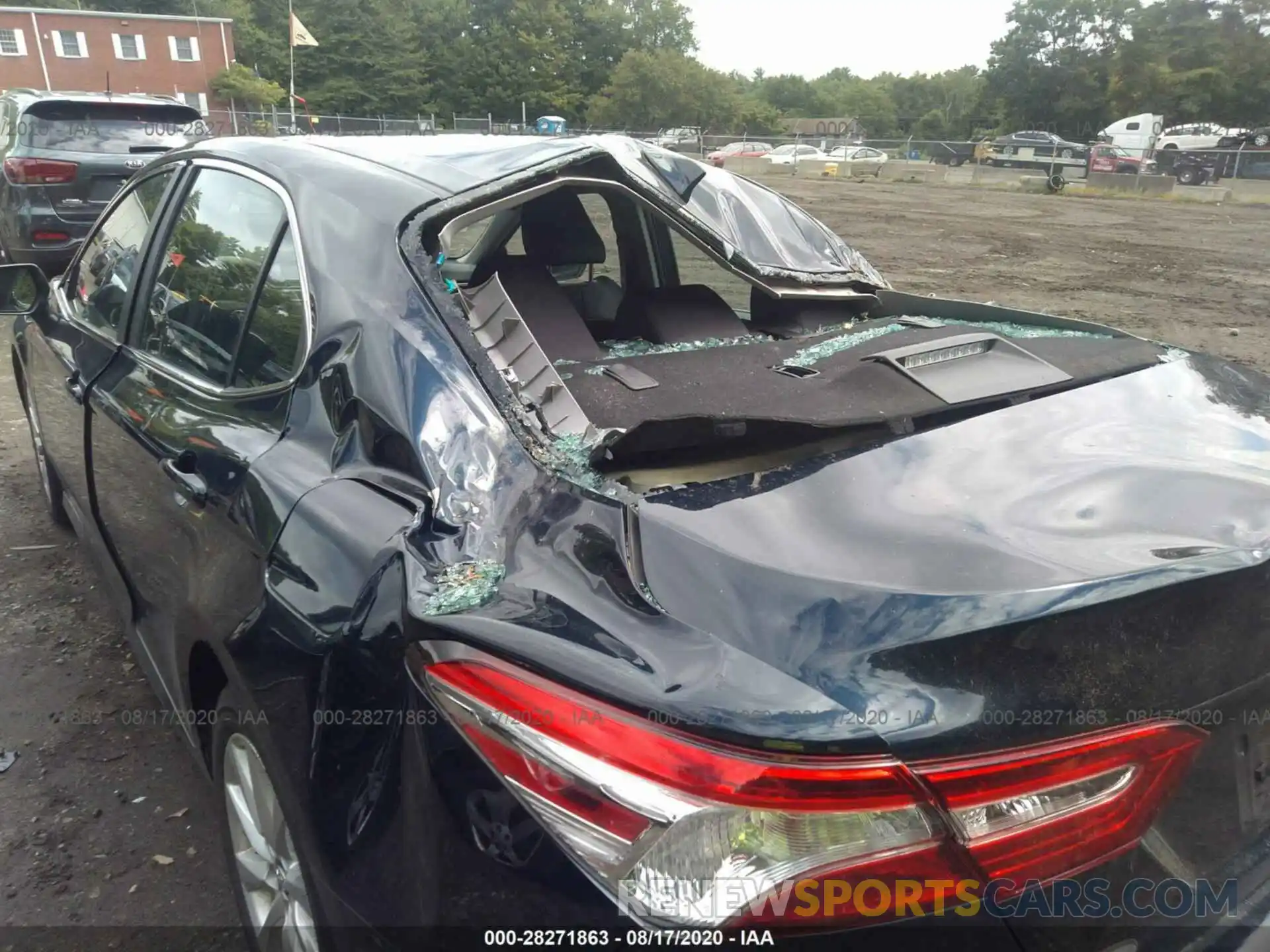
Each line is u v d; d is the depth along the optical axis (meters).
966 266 12.51
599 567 1.53
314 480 1.91
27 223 8.61
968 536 1.61
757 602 1.42
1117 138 40.12
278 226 2.40
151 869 2.50
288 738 1.70
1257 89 59.94
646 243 3.36
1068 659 1.34
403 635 1.51
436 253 2.15
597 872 1.25
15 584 3.92
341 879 1.58
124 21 52.28
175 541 2.32
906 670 1.30
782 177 33.16
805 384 2.28
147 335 2.87
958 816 1.24
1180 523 1.69
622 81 72.00
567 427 1.89
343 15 63.38
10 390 6.57
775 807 1.21
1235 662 1.47
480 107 69.06
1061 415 2.13
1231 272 12.28
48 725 3.06
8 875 2.47
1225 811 1.49
